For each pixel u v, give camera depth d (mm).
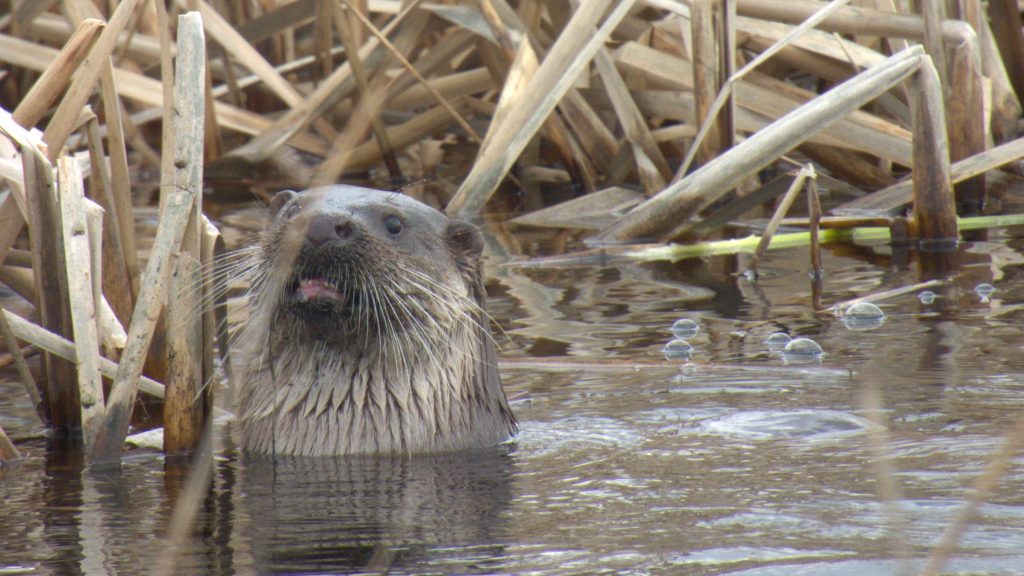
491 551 8039
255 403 11984
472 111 26656
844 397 12133
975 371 12742
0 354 14164
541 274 18984
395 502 9547
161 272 11281
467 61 27281
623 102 23516
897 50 22688
